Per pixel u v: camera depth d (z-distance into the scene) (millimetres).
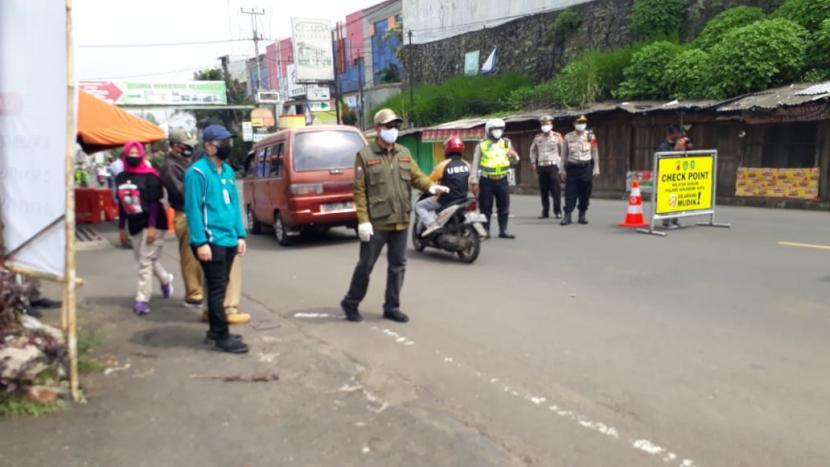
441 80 31641
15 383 3748
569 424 3611
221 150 4754
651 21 20141
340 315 6012
